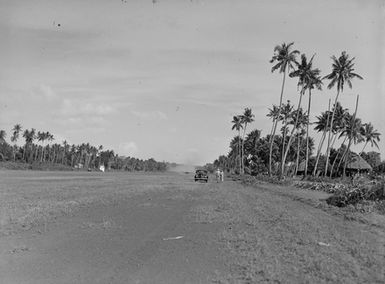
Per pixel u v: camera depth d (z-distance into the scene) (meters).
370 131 94.31
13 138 155.12
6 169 114.75
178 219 17.78
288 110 89.06
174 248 11.84
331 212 20.23
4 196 27.42
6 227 15.10
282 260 10.00
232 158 190.75
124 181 56.34
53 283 8.68
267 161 107.19
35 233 14.18
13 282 8.80
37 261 10.45
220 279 8.66
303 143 108.00
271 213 19.69
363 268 9.16
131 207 22.34
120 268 9.76
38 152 171.50
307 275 8.64
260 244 11.84
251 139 125.00
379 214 19.12
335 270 8.98
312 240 12.37
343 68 65.94
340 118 83.06
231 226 15.66
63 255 11.06
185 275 9.11
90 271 9.53
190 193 34.41
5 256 10.98
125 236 13.73
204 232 14.41
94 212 19.75
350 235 13.26
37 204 22.34
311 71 69.88
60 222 16.52
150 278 8.94
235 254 10.84
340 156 90.81
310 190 41.41
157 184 49.56
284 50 70.00
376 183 25.58
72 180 54.50
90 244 12.45
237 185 54.88
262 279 8.50
